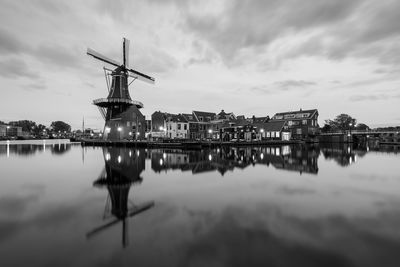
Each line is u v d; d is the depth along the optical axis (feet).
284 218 25.49
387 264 16.90
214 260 17.52
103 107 211.20
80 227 23.31
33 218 25.62
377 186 41.11
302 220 25.02
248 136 209.97
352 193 36.09
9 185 41.68
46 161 76.84
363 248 19.02
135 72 210.18
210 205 30.09
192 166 65.31
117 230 22.56
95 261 17.46
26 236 21.31
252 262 17.21
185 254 18.30
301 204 30.55
